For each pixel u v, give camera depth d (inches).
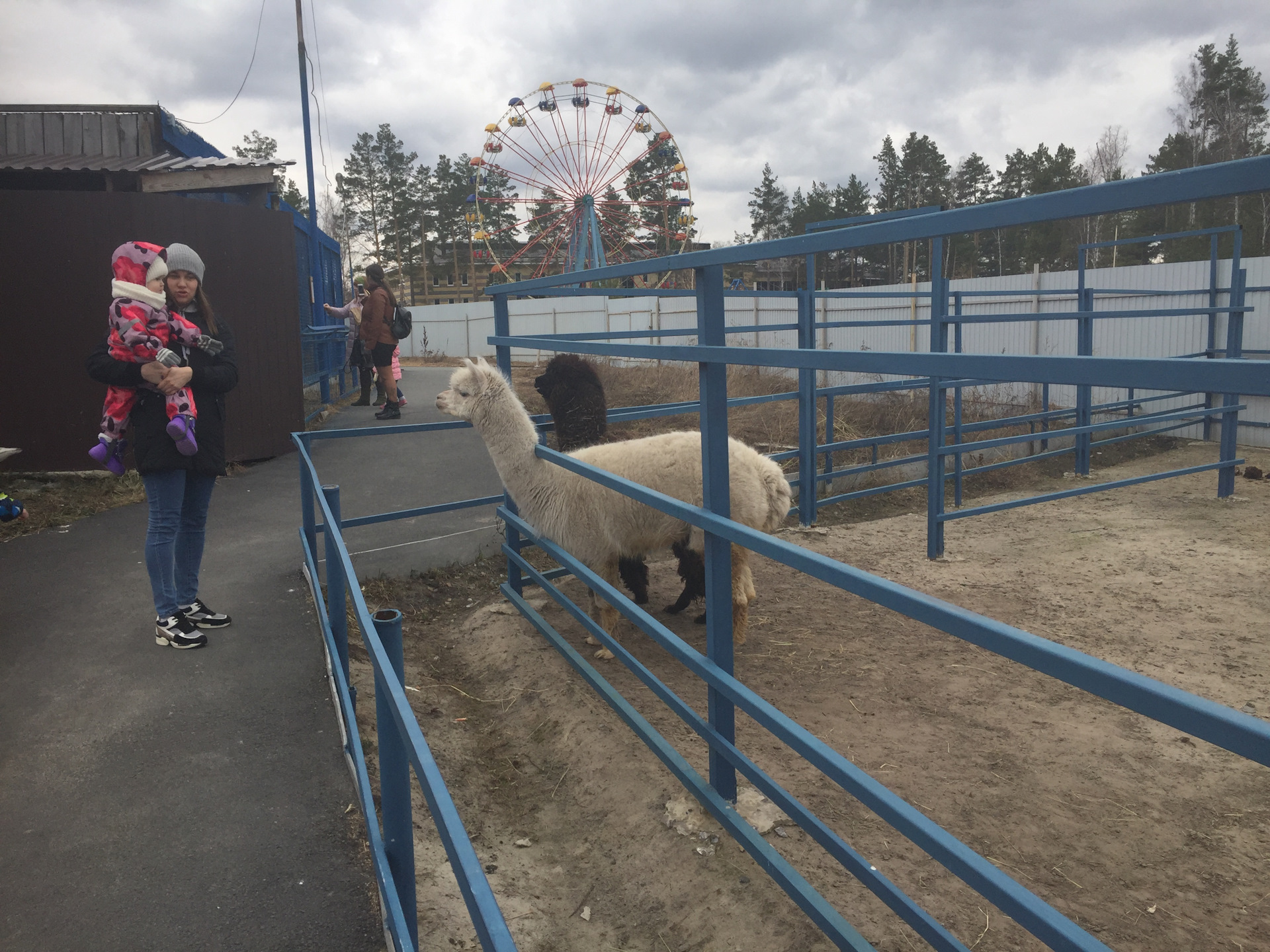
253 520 253.4
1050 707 162.2
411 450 355.9
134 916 95.1
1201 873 114.4
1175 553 262.2
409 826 72.0
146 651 162.2
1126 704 50.5
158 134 359.6
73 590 191.5
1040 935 57.3
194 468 158.9
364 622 73.8
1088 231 1325.0
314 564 177.8
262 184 326.6
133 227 289.1
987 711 161.0
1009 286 599.5
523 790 144.3
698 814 122.5
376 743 135.5
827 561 77.1
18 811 113.8
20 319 279.6
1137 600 221.3
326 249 537.0
